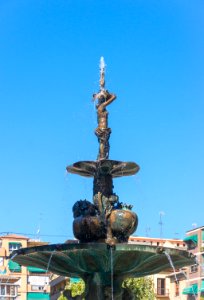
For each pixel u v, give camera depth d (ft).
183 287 261.44
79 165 65.77
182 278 258.98
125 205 63.98
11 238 313.94
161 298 260.42
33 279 313.94
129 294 63.82
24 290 310.65
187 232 264.93
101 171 65.00
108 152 67.41
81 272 63.00
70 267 62.28
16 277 310.24
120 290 62.64
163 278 264.31
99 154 67.26
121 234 62.49
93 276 62.64
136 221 63.26
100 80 69.05
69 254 59.41
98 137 67.67
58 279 271.90
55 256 60.44
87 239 62.69
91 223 62.13
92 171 66.49
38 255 60.90
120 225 62.18
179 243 280.72
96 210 63.41
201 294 248.93
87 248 57.98
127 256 58.95
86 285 63.31
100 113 68.13
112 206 63.72
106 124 67.92
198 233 257.55
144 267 61.67
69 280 216.33
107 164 64.75
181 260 62.28
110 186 65.16
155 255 59.41
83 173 67.26
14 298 308.40
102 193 64.18
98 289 62.18
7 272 311.27
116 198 64.18
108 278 62.13
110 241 61.72
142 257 59.41
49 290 306.96
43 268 64.80
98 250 57.93
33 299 310.65
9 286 309.01
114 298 62.03
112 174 66.13
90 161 65.36
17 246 312.91
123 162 65.21
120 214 62.39
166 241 274.98
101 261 59.98
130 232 62.90
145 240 272.51
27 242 315.99
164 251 59.06
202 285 249.55
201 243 256.32
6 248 313.12
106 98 68.23
